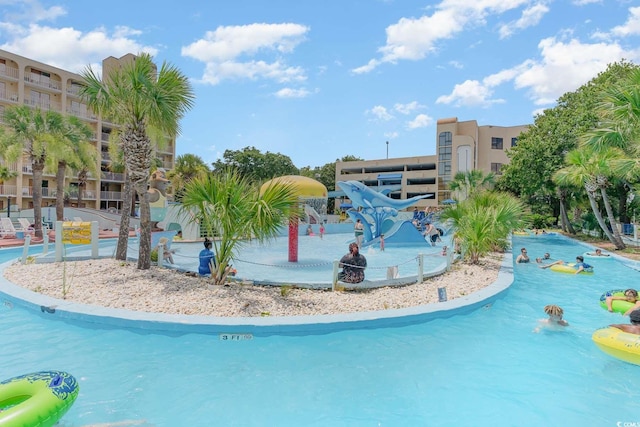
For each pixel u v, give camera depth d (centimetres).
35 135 2134
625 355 518
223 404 406
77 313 639
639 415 392
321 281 888
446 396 429
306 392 434
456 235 1368
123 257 1095
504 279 996
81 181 4097
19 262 1100
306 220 2627
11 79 4062
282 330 597
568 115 2766
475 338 613
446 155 5928
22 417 323
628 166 1517
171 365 498
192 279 865
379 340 596
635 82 1269
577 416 390
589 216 2822
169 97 938
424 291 830
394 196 6650
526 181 2873
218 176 825
